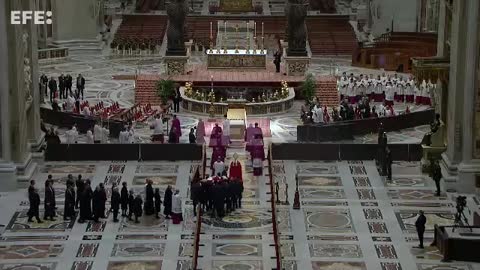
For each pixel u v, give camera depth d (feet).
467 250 93.45
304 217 107.34
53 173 123.95
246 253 95.71
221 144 130.41
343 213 108.99
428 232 102.22
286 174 124.88
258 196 115.34
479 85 114.73
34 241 98.68
